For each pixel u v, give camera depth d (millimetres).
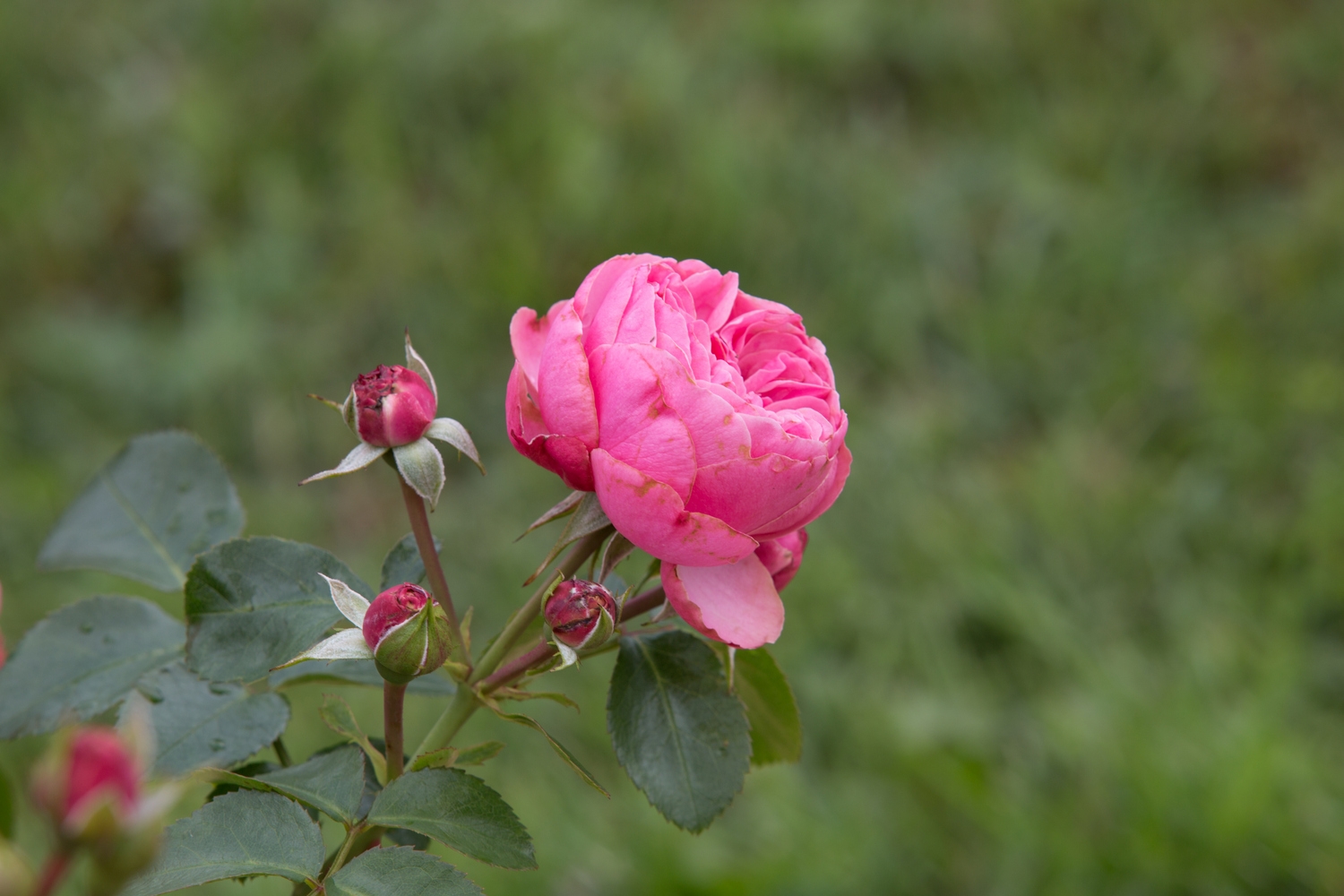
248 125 3682
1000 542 2953
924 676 2713
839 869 2312
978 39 4348
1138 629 2891
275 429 3062
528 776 2379
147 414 3092
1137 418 3342
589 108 3826
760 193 3670
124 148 3625
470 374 3219
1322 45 4406
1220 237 3852
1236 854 2324
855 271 3555
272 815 772
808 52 4258
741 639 811
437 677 977
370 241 3436
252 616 843
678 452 768
